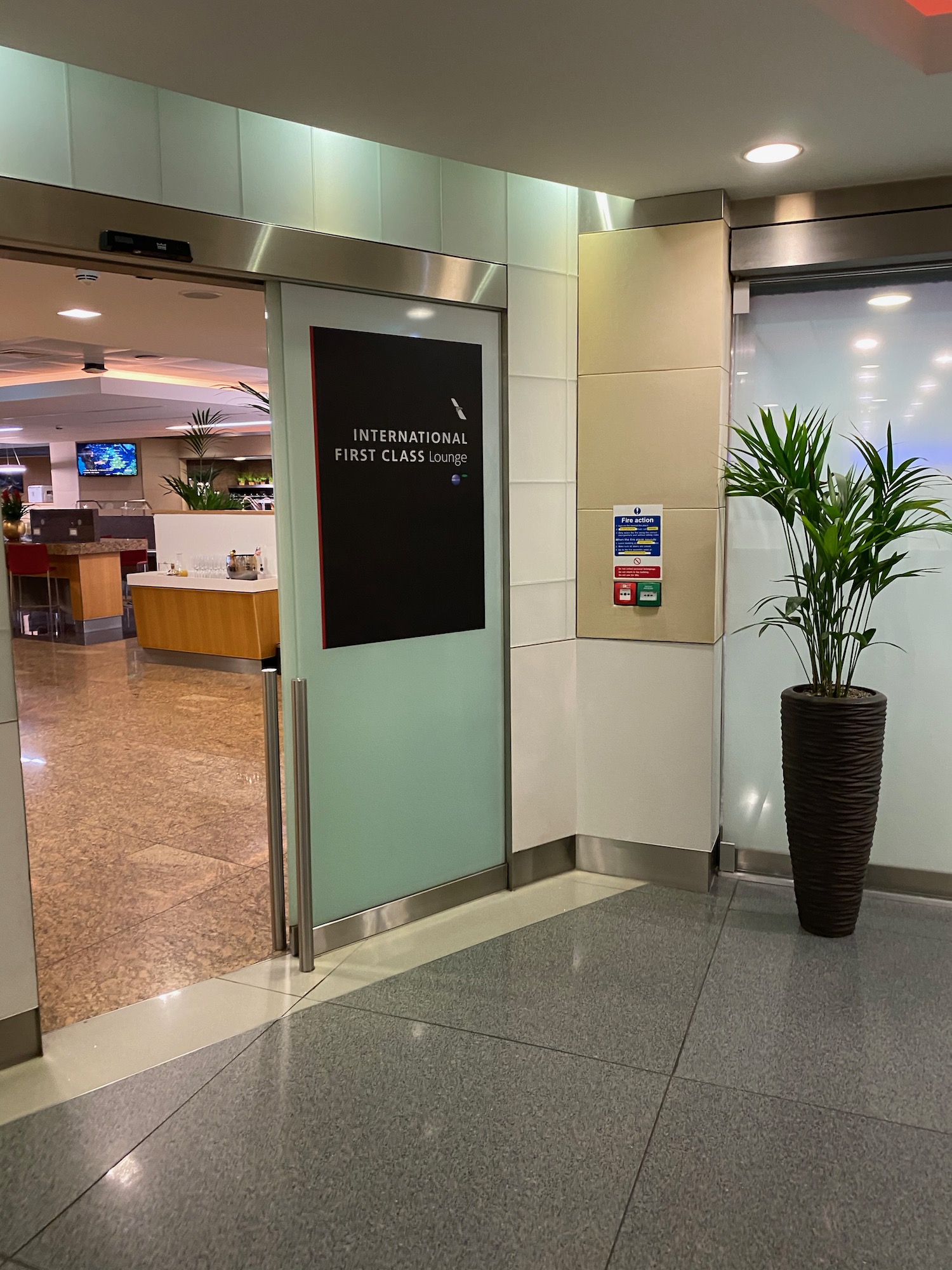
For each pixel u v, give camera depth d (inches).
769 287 148.7
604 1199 83.5
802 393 149.3
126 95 106.0
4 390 506.0
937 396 142.3
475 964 128.1
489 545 145.6
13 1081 102.7
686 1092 99.0
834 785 129.3
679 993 119.6
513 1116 95.3
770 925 139.3
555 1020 113.5
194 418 601.3
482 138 116.3
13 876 104.1
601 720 155.9
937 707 146.5
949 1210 81.7
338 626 130.6
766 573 152.4
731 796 159.3
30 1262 77.7
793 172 129.8
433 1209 82.7
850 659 150.9
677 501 145.2
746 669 155.6
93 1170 88.5
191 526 389.7
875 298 144.0
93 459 780.6
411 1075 102.7
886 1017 113.2
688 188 136.7
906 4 95.4
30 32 87.5
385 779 138.0
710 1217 81.3
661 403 144.3
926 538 144.3
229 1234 80.2
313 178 121.5
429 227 132.5
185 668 366.6
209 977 125.8
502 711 150.5
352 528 130.5
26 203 99.9
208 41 89.6
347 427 128.4
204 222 112.2
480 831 150.2
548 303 145.3
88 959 131.0
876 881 152.8
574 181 133.1
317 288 124.0
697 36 88.8
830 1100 97.3
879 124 112.3
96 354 419.5
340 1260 77.2
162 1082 102.0
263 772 220.4
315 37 89.0
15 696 102.5
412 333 133.5
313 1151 90.4
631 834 156.3
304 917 125.4
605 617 152.9
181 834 180.7
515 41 90.2
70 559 430.9
